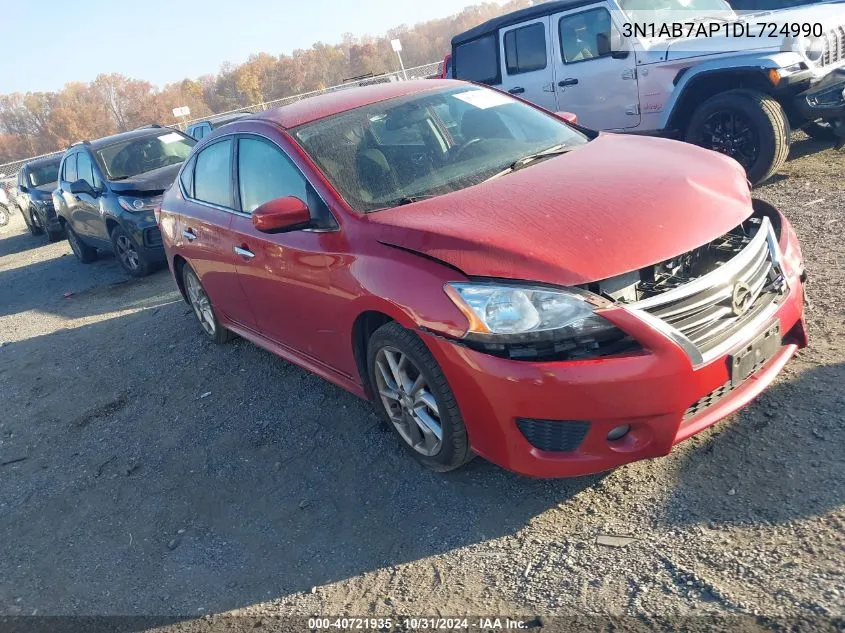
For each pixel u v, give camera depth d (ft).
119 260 31.71
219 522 11.53
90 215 32.71
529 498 10.11
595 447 8.93
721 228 9.57
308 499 11.49
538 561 8.95
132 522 12.16
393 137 13.05
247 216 14.26
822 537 8.09
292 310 13.19
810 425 9.90
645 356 8.57
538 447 9.28
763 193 21.47
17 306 31.30
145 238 29.45
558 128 14.25
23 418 17.79
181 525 11.71
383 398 11.50
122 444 15.11
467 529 9.84
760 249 9.96
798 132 28.32
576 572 8.61
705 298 9.04
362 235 11.02
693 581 8.00
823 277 14.44
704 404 9.13
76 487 13.80
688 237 9.26
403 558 9.64
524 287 8.87
